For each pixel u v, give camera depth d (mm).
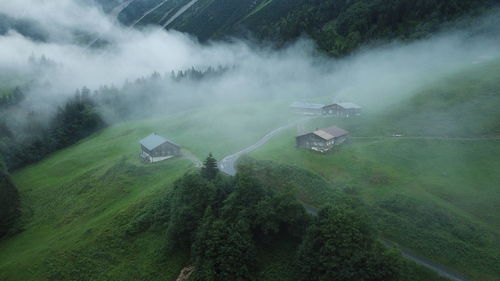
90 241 63125
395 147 82875
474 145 78625
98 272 57062
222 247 50312
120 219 67938
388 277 42562
